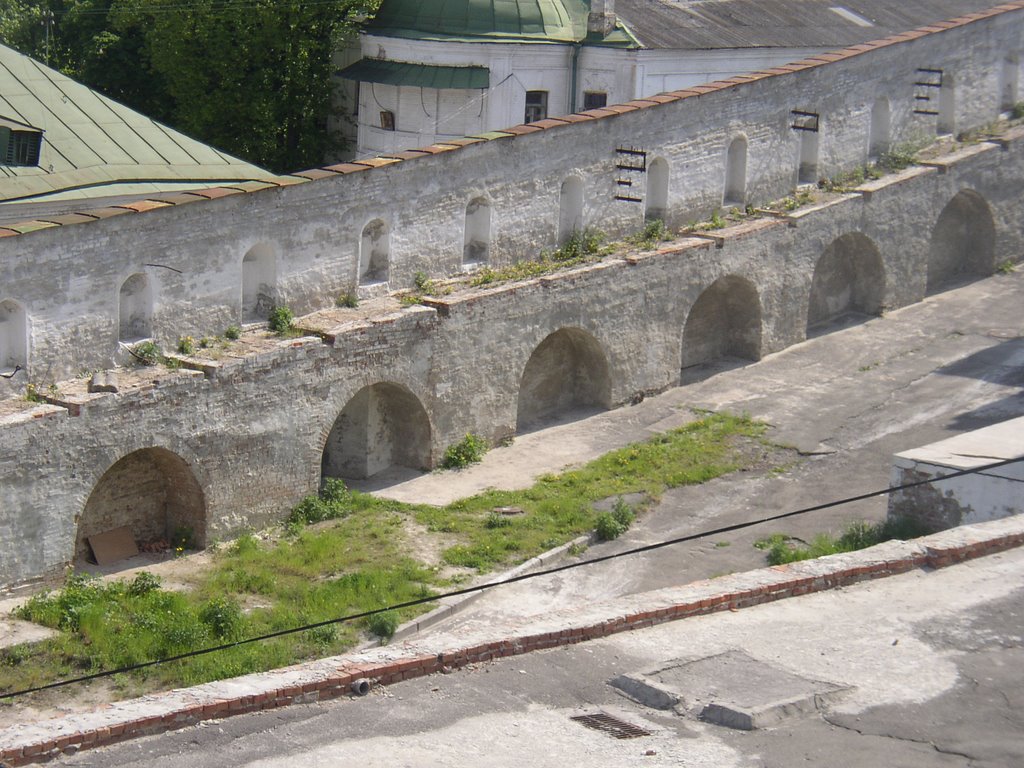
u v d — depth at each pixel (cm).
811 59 4359
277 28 4984
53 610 2708
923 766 1452
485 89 4897
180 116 5162
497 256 3675
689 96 3981
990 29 4812
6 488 2744
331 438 3506
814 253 4272
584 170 3806
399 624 2753
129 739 1458
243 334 3203
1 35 5712
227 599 2844
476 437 3591
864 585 1862
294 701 1532
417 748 1452
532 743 1467
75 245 2869
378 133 5097
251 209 3153
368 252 3459
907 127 4631
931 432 3731
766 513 3319
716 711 1523
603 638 1700
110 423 2877
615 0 5019
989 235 4775
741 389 4025
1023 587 1853
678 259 3928
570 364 3897
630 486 3425
